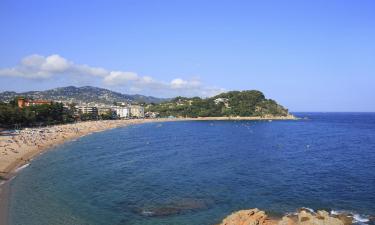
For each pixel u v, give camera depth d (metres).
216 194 66.88
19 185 74.88
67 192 68.94
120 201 62.44
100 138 183.62
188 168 95.56
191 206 59.22
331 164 101.75
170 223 50.94
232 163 103.38
